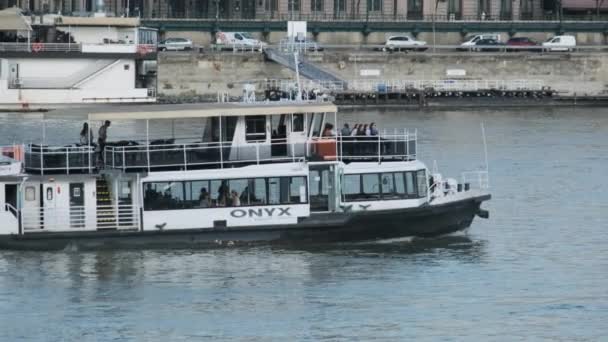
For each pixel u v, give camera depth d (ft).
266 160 369.50
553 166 526.98
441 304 328.08
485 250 373.81
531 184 483.10
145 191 363.35
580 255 371.76
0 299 329.31
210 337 306.76
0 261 356.38
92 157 366.22
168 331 309.83
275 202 366.02
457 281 345.31
